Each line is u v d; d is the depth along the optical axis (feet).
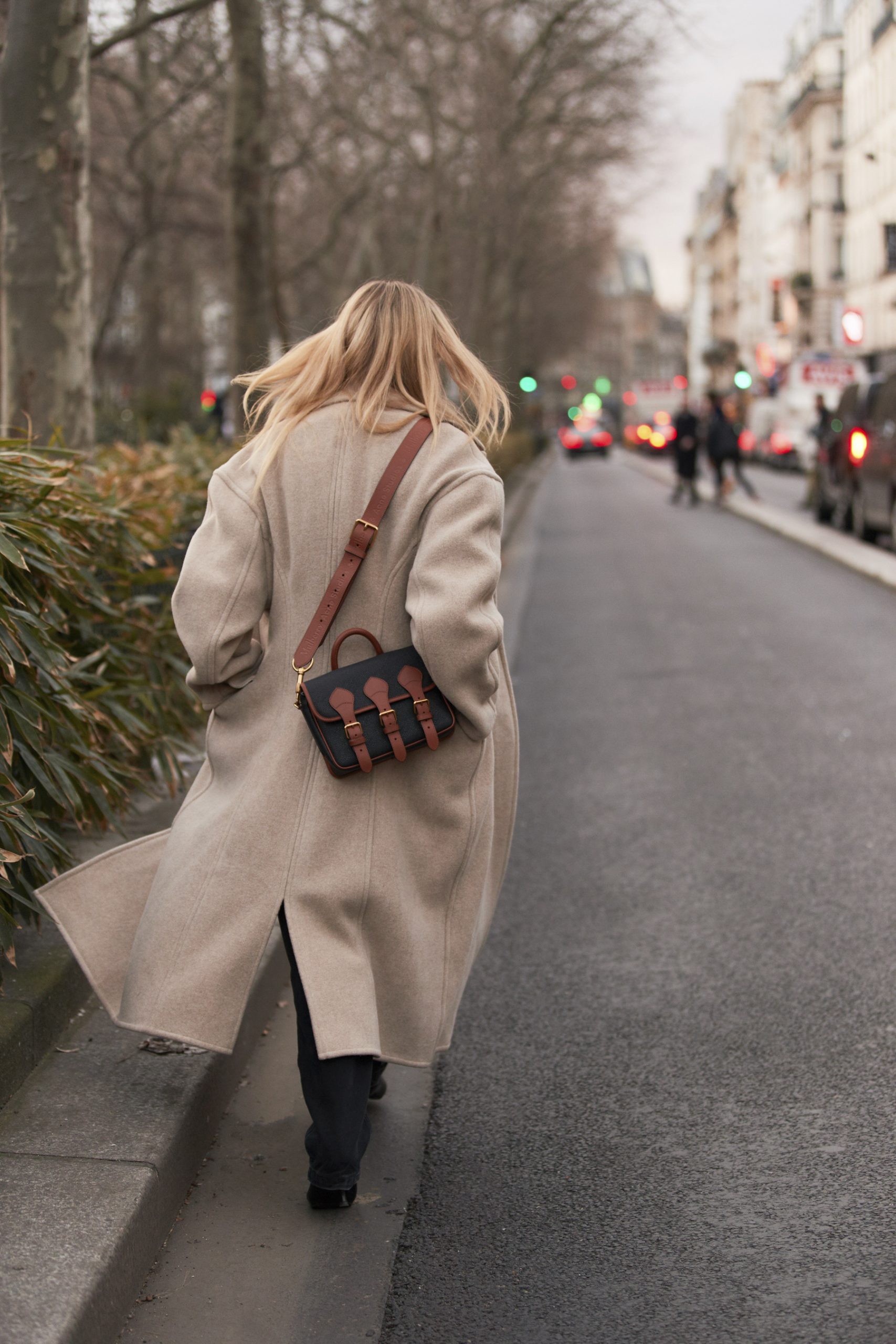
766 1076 11.44
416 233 94.32
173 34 50.83
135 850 9.31
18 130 21.81
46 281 22.20
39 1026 10.33
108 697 15.93
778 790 20.54
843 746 23.21
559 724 26.30
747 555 56.95
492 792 9.02
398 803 8.57
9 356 22.40
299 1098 11.09
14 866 10.95
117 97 69.51
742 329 311.88
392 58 59.77
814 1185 9.68
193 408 80.07
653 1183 9.81
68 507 14.70
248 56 38.42
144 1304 8.24
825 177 216.13
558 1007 13.05
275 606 8.67
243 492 8.66
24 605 12.75
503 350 128.77
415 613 8.02
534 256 142.10
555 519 85.92
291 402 8.84
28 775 12.38
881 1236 8.98
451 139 85.71
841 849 17.51
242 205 39.04
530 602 46.01
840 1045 11.96
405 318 8.84
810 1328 8.02
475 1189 9.77
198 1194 9.52
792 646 34.06
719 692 28.68
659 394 228.02
